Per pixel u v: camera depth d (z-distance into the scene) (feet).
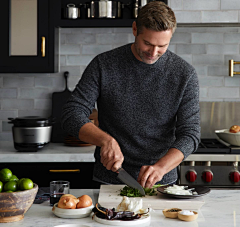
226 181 9.30
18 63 10.10
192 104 6.20
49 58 10.10
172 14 5.41
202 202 5.09
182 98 6.23
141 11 5.49
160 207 5.16
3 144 10.74
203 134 11.21
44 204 5.43
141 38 5.44
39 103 11.27
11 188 4.62
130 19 10.01
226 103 11.18
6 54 10.08
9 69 10.11
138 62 6.12
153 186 5.81
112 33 11.12
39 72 10.14
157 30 5.25
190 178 9.18
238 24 9.98
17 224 4.58
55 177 9.42
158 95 6.22
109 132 6.43
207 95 11.20
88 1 10.59
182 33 11.10
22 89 11.25
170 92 6.21
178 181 9.29
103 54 6.39
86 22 10.05
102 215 4.73
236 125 10.45
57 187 5.32
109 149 5.32
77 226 4.42
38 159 9.36
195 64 11.15
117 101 6.24
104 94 6.29
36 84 11.25
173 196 5.20
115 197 5.31
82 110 6.13
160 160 5.55
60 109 11.14
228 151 9.32
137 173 6.34
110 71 6.24
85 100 6.23
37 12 10.03
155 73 6.18
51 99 11.25
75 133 5.79
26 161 9.35
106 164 5.37
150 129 6.26
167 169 5.46
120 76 6.23
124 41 11.14
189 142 5.84
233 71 11.02
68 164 9.42
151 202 5.14
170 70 6.21
